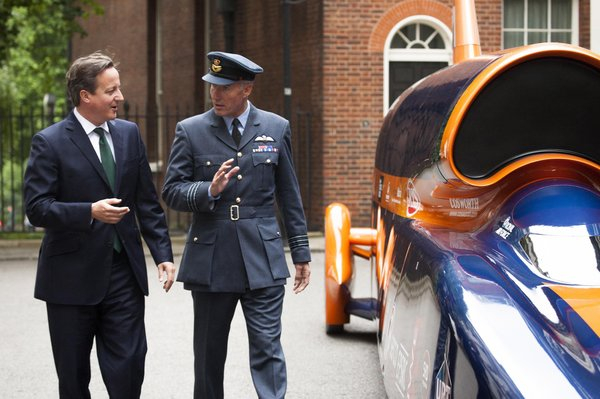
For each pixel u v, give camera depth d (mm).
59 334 4617
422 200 4855
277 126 5176
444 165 4133
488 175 4027
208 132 5078
